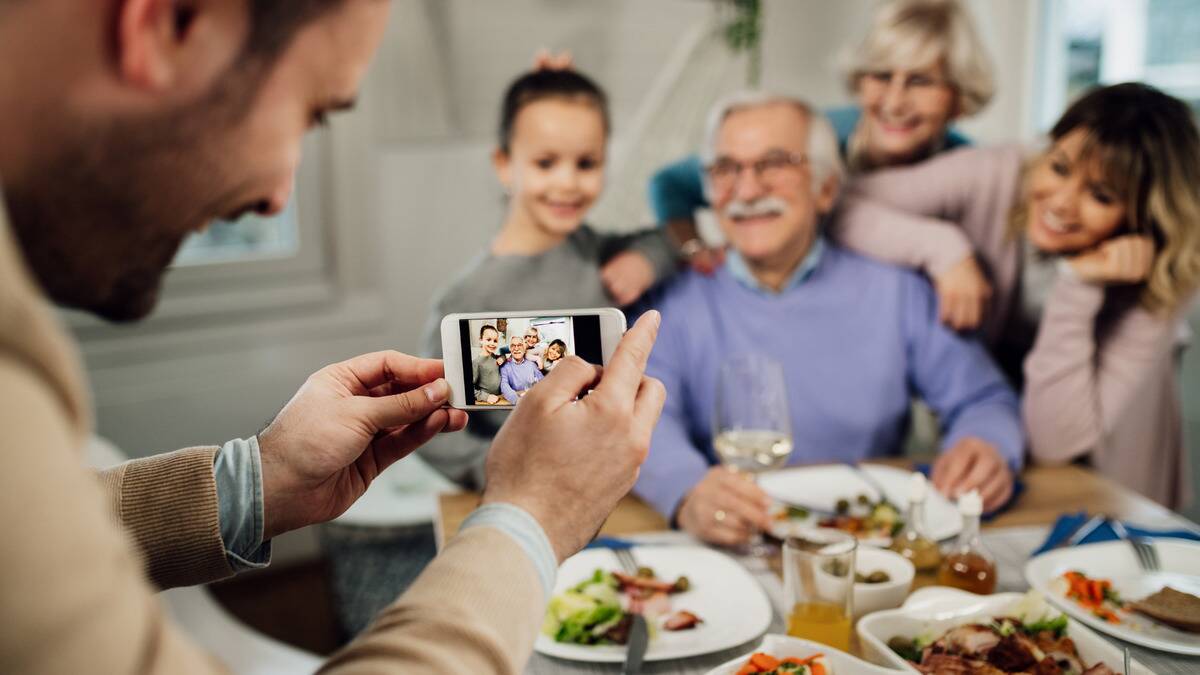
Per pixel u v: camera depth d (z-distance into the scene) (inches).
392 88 94.7
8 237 15.3
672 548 47.1
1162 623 39.7
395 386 34.3
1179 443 83.0
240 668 57.1
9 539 14.2
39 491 14.5
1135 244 77.2
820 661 34.0
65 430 15.6
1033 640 36.3
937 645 36.6
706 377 81.0
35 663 14.3
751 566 47.0
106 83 16.8
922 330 80.7
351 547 79.3
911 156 81.1
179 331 94.9
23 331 15.0
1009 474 55.2
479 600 20.7
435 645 19.4
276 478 30.7
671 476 53.4
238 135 18.5
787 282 79.4
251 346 97.6
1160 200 76.2
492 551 21.9
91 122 16.9
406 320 101.2
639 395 24.9
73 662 14.6
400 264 99.7
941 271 80.2
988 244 80.6
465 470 76.5
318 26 18.8
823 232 81.0
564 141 79.0
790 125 77.7
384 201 97.9
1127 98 75.6
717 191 80.3
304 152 95.9
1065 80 86.9
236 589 101.8
